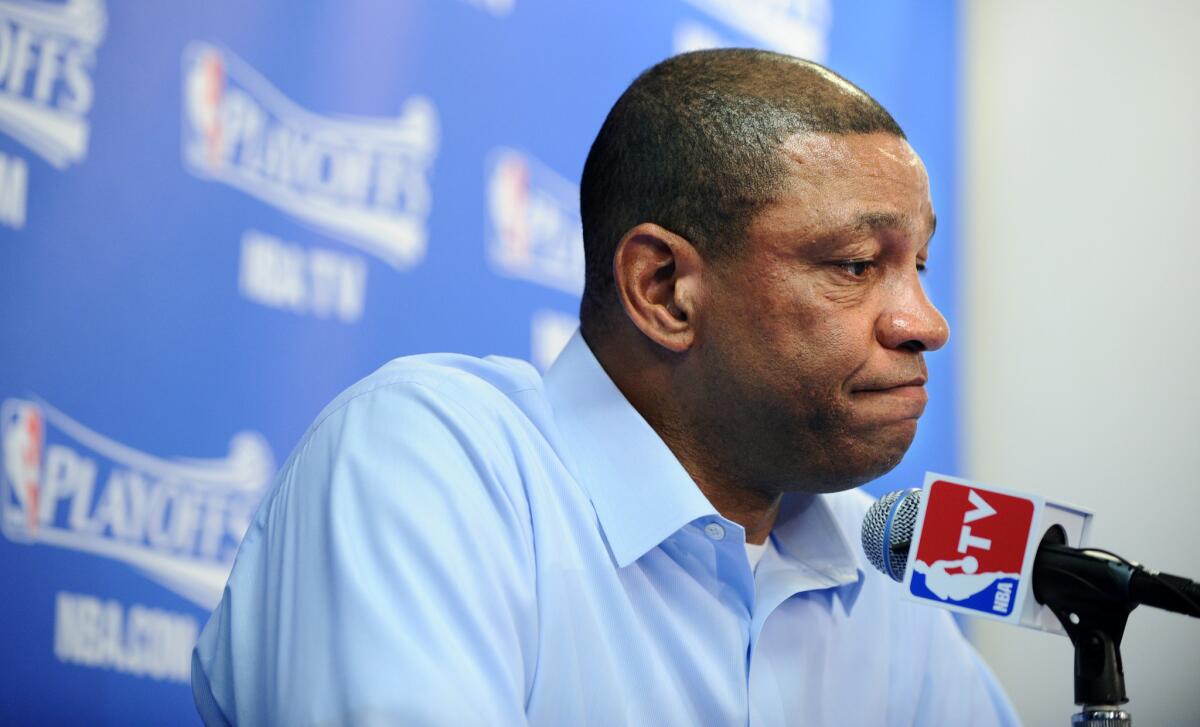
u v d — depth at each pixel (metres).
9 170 7.24
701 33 11.62
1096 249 14.06
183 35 8.04
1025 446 14.16
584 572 5.09
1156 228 13.72
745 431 5.25
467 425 4.89
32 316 7.27
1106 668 4.14
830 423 5.11
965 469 14.33
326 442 4.85
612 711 4.90
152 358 7.75
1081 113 14.33
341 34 8.94
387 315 9.05
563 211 10.36
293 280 8.52
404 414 4.82
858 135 5.15
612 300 5.54
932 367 13.96
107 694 7.38
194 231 8.01
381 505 4.46
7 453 7.10
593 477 5.30
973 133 14.88
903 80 13.75
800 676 5.57
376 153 9.07
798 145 5.11
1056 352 14.13
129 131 7.75
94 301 7.52
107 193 7.62
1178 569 13.16
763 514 5.59
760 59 5.47
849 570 5.81
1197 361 13.28
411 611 4.19
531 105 10.17
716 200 5.16
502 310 9.81
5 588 7.03
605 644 4.99
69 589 7.27
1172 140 13.73
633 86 5.68
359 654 4.05
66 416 7.34
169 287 7.86
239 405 8.15
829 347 5.02
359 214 8.95
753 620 5.44
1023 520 4.34
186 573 7.80
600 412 5.44
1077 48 14.41
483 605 4.37
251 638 4.73
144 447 7.66
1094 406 13.84
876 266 5.13
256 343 8.27
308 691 4.11
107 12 7.70
